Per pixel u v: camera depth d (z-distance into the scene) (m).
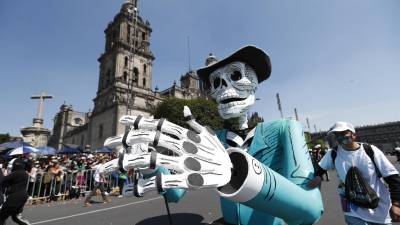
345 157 2.27
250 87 2.37
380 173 2.15
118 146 1.48
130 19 42.12
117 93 37.66
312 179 1.88
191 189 1.30
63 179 9.80
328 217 5.16
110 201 8.87
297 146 2.06
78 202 8.83
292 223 1.67
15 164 5.14
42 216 6.55
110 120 36.75
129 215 6.10
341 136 2.26
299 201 1.58
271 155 2.19
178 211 6.16
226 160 1.43
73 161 11.66
